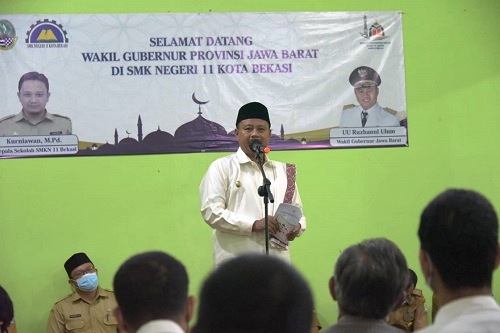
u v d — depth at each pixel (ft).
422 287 17.29
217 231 12.67
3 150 16.46
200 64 17.15
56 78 16.74
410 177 17.52
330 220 17.21
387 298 6.35
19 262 16.28
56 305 15.75
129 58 16.97
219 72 17.20
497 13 17.98
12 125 16.52
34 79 16.66
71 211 16.51
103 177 16.66
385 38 17.75
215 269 4.59
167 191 16.79
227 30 17.29
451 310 5.41
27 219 16.37
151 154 16.84
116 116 16.81
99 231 16.53
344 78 17.54
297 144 17.28
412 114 17.69
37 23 16.79
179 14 17.17
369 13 17.74
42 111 16.63
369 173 17.42
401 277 6.61
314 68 17.47
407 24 17.87
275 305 4.33
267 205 11.57
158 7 17.15
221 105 17.13
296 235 12.48
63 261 16.38
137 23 17.06
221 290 4.38
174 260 5.89
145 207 16.70
